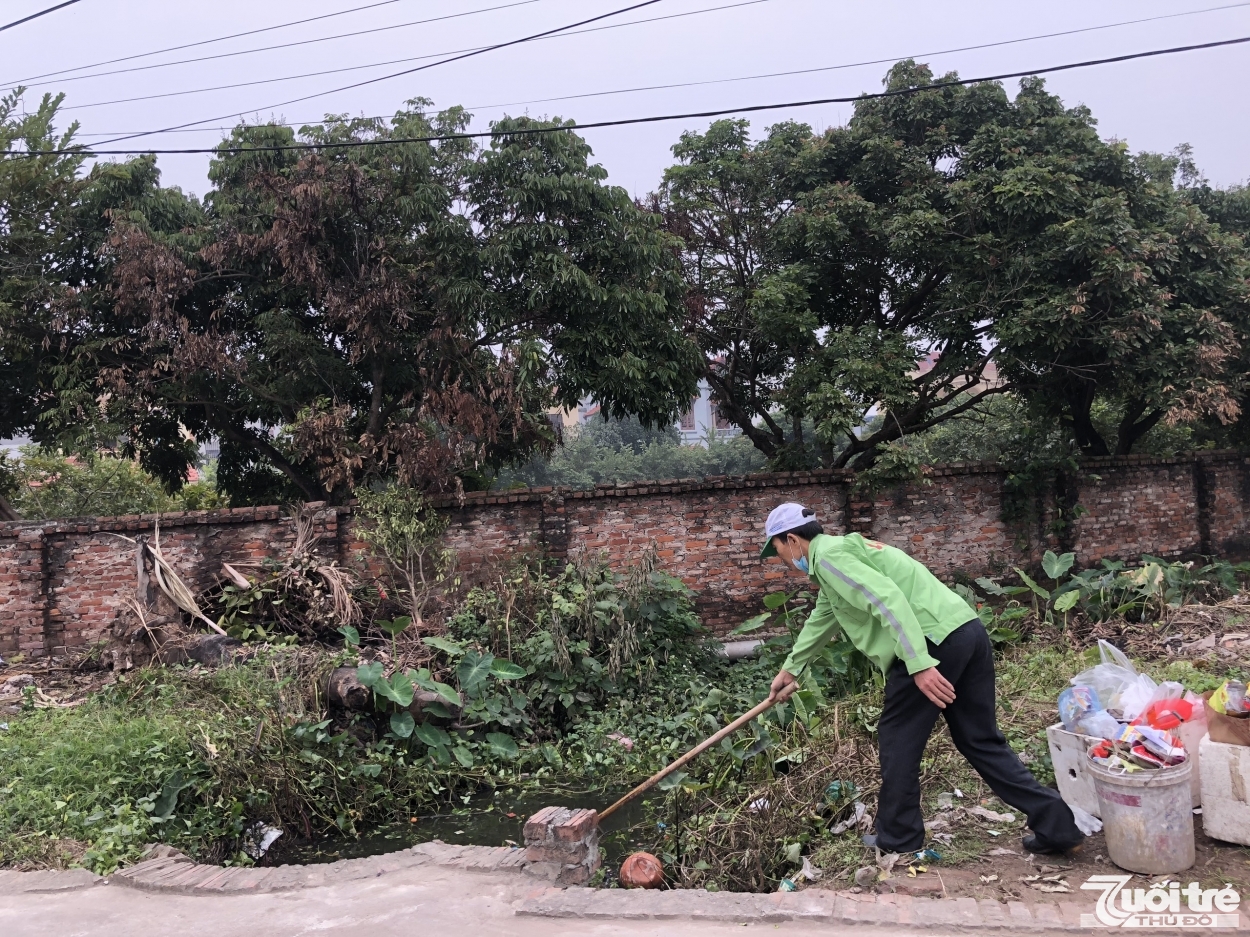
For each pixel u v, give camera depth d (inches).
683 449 1346.0
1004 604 485.7
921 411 513.0
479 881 174.1
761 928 141.3
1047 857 154.9
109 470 613.0
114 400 404.5
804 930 139.3
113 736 259.6
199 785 241.9
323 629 357.4
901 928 136.0
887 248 478.0
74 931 161.3
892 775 158.9
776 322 479.8
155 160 442.6
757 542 452.1
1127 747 150.3
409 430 399.2
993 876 149.9
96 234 425.4
